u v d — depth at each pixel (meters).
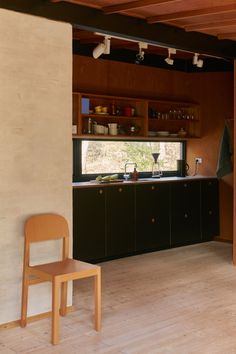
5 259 3.78
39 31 3.90
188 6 4.18
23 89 3.83
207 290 4.83
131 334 3.69
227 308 4.28
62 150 4.11
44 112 3.97
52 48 4.00
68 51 4.11
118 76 6.62
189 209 7.02
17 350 3.39
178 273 5.50
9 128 3.77
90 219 5.86
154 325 3.87
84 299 4.55
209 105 7.38
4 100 3.73
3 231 3.76
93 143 6.60
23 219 3.88
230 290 4.83
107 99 6.54
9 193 3.79
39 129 3.95
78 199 5.73
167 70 7.20
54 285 3.48
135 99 6.63
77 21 4.12
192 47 5.10
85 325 3.88
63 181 4.12
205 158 7.46
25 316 3.83
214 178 7.31
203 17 4.54
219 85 7.28
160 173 7.33
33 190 3.93
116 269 5.69
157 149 7.35
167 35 4.84
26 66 3.84
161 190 6.65
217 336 3.64
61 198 4.12
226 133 6.93
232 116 7.18
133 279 5.25
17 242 3.84
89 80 6.30
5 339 3.59
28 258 3.80
